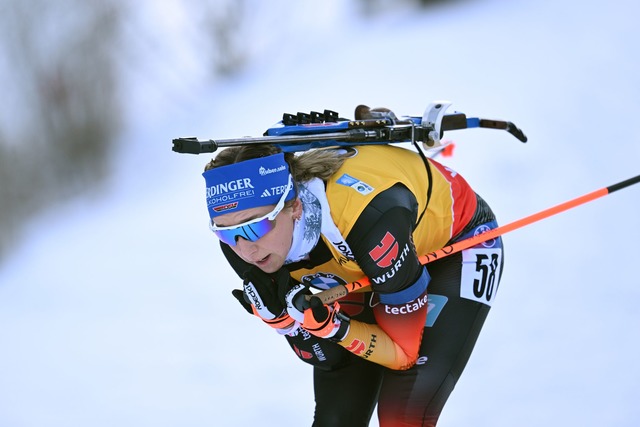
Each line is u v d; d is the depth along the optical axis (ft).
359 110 34.71
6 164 111.34
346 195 29.96
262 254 29.22
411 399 32.94
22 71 120.47
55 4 123.03
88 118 118.42
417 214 32.12
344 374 35.27
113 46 126.11
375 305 32.99
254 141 28.25
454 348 33.88
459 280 35.01
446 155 41.27
